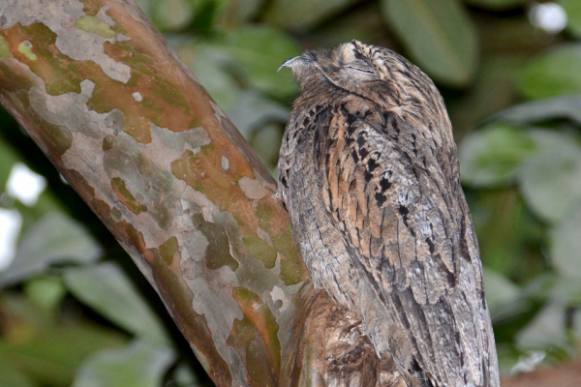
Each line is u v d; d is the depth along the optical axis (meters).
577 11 14.38
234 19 14.84
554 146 13.69
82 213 13.52
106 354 12.87
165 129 9.58
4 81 9.60
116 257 13.41
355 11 17.66
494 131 13.76
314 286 9.64
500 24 17.41
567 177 13.41
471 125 17.36
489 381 9.51
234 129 9.82
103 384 12.68
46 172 14.39
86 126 9.58
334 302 9.63
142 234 9.58
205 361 9.54
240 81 15.05
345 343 9.16
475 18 17.45
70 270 13.34
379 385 9.40
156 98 9.62
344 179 9.79
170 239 9.51
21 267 13.21
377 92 10.61
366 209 9.63
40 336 13.92
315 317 9.24
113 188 9.59
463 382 9.33
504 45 17.45
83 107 9.57
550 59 14.30
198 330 9.50
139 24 9.80
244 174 9.66
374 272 9.55
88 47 9.62
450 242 9.62
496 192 15.18
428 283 9.44
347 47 11.08
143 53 9.70
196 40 13.89
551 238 13.02
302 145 10.24
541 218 13.89
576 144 13.77
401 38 15.77
